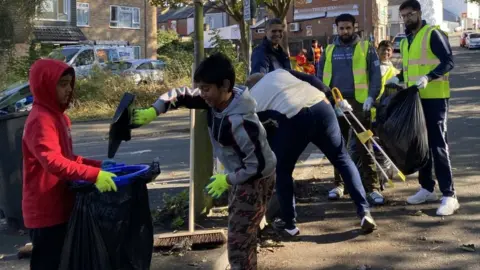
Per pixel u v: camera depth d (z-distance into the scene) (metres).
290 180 5.36
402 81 6.54
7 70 15.47
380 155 6.76
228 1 19.92
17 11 14.83
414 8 6.03
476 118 12.43
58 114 3.36
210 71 3.37
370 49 6.35
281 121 5.14
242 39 19.41
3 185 5.78
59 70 3.26
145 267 3.55
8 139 5.68
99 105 18.33
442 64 5.78
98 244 3.38
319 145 5.32
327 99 5.52
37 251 3.46
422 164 5.97
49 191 3.37
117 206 3.38
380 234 5.45
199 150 5.76
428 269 4.61
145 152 11.09
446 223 5.67
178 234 5.09
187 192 5.96
